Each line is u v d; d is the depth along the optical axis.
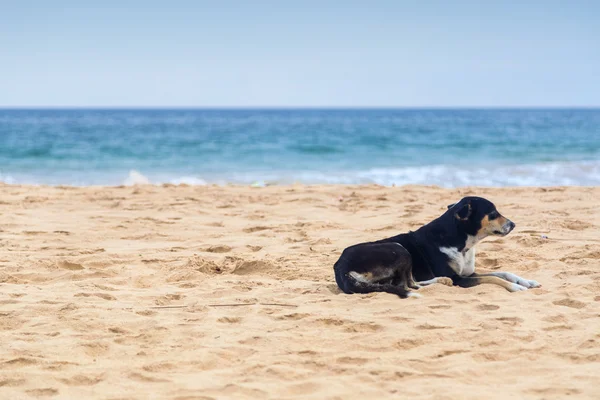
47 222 13.34
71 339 6.39
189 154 36.09
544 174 25.58
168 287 8.54
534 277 8.79
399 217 13.54
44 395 5.18
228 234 12.20
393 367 5.63
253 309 7.42
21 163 31.28
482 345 6.16
